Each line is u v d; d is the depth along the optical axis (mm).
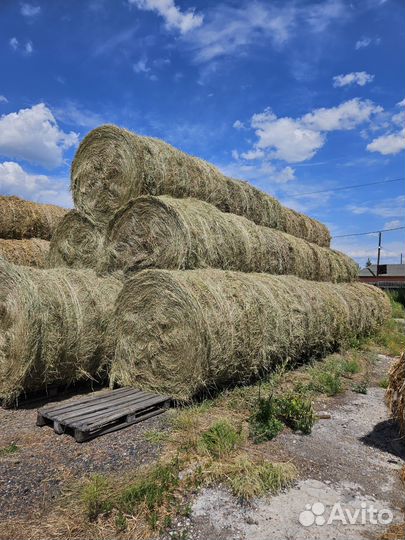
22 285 5426
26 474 3756
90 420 4586
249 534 2992
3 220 9961
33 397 5840
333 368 7684
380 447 4539
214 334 5559
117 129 7387
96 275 6832
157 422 4992
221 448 4125
